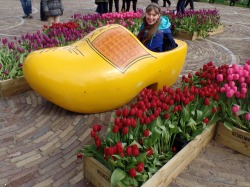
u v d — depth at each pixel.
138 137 2.32
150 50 3.47
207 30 8.05
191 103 2.75
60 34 4.95
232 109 2.79
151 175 2.20
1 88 3.62
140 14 6.52
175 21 7.98
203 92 2.72
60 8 6.82
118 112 2.29
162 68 3.57
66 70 2.93
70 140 2.96
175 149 2.58
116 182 2.01
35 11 10.35
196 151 2.78
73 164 2.62
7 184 2.36
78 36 5.04
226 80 3.12
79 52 3.13
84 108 3.18
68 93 2.97
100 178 2.27
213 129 3.02
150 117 2.26
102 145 2.26
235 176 2.62
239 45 7.46
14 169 2.53
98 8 8.80
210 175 2.60
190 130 2.70
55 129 3.12
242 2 19.95
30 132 3.05
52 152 2.77
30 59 3.03
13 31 7.25
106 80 3.01
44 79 2.91
